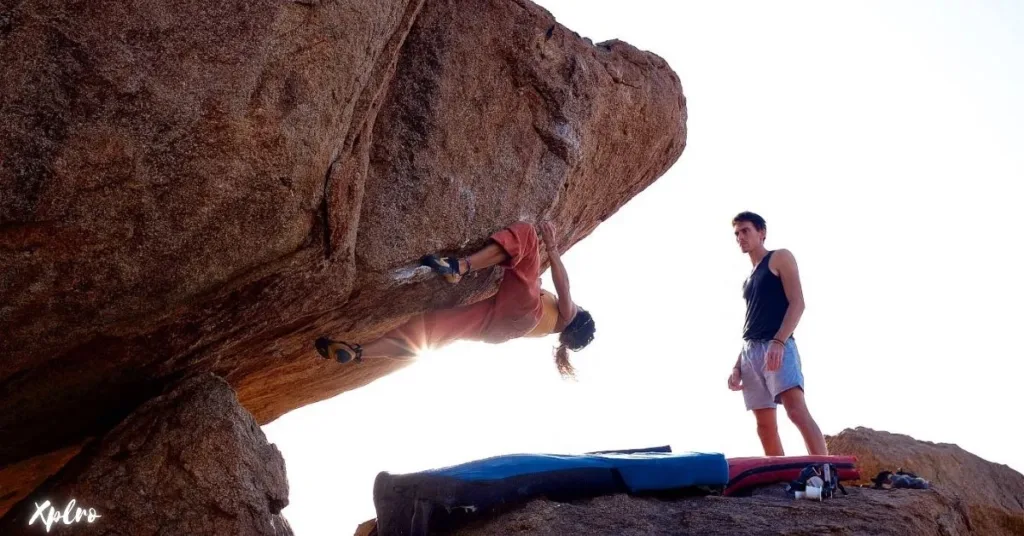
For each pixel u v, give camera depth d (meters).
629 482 5.03
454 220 5.49
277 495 4.67
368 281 5.08
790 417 6.35
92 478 4.39
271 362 5.98
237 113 3.85
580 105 6.35
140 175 3.68
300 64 4.05
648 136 7.33
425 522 4.70
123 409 5.00
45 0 3.43
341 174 4.42
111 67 3.56
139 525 4.30
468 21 5.64
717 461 5.25
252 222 4.08
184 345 4.55
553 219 6.56
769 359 6.24
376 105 4.81
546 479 4.90
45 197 3.49
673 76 7.71
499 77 5.83
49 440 5.13
